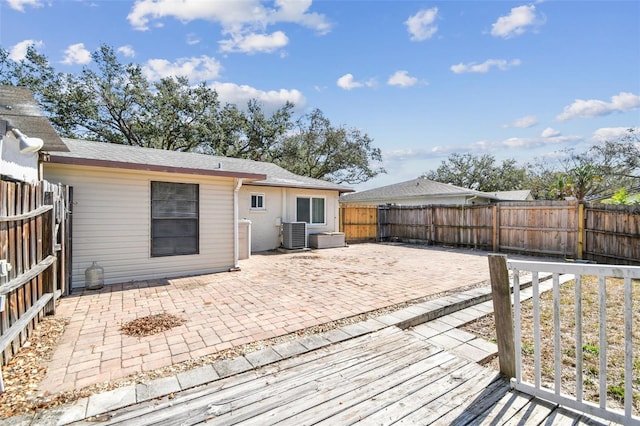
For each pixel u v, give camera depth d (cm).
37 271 319
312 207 1152
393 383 241
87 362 273
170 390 230
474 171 3116
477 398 222
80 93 1761
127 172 573
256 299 464
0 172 292
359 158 2422
